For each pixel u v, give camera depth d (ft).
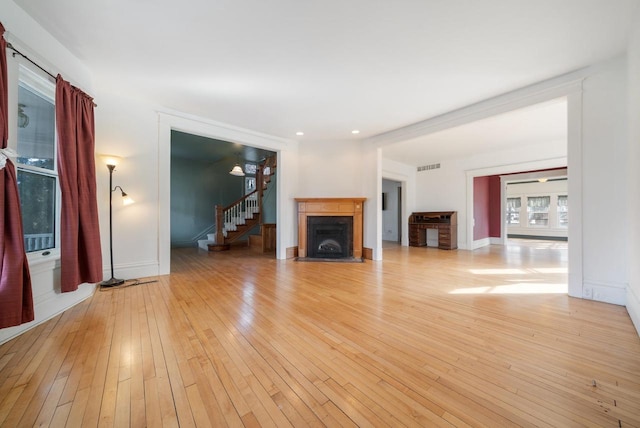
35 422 3.99
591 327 7.34
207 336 6.86
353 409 4.31
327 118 14.60
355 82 10.55
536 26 7.34
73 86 8.75
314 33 7.73
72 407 4.32
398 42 8.11
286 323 7.70
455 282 12.42
